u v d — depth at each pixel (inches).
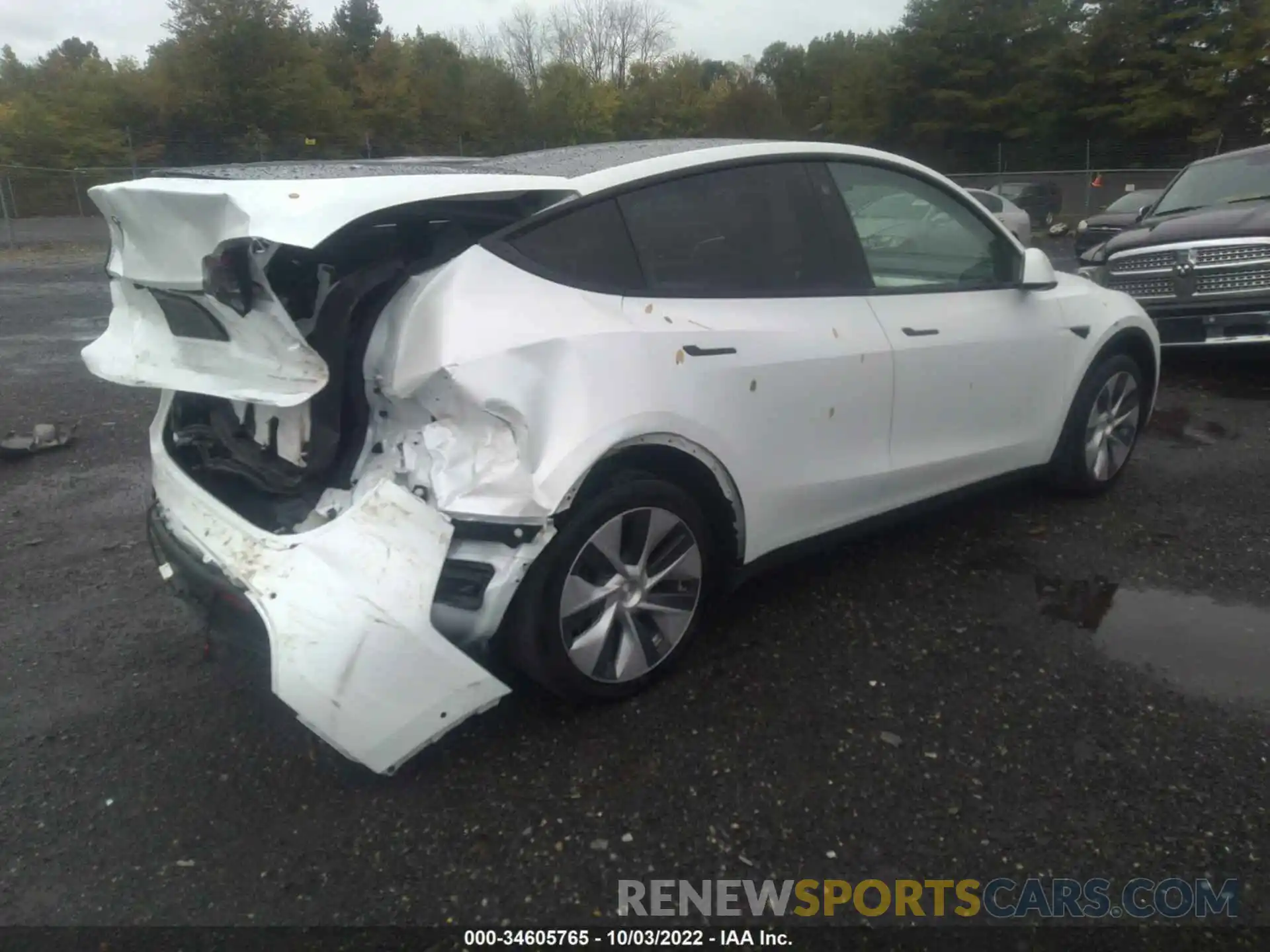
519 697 136.9
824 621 156.1
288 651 105.5
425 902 103.2
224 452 131.5
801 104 2261.3
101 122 1425.9
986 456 178.4
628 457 127.1
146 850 111.7
